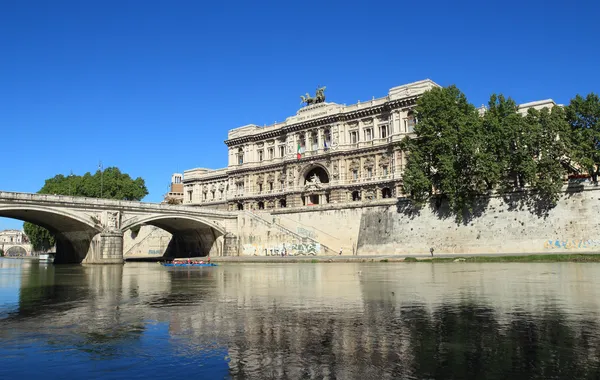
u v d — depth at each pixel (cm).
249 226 9669
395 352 1443
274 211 9856
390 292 2780
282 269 5438
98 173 14000
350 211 8669
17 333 1808
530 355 1382
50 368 1354
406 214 7912
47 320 2077
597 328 1706
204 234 10175
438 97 7438
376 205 8319
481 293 2634
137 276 4784
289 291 2994
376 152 10619
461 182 7038
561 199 6531
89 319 2092
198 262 7306
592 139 6406
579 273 3753
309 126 11775
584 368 1259
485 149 6906
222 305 2427
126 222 8294
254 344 1578
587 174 6900
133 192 14100
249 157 13188
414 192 7488
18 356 1481
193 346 1570
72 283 3959
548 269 4225
